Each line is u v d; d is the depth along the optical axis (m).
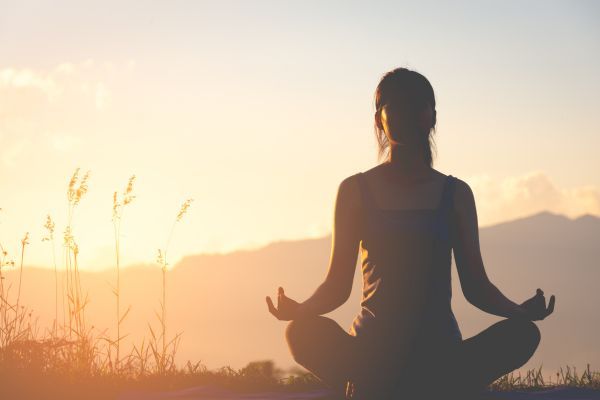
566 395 5.73
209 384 6.38
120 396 5.75
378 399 3.23
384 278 3.20
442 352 3.18
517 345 3.19
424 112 3.29
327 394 5.71
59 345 6.21
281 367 6.80
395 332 3.16
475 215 3.30
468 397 3.30
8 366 5.81
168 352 6.66
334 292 3.31
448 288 3.24
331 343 3.21
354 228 3.30
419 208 3.24
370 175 3.33
